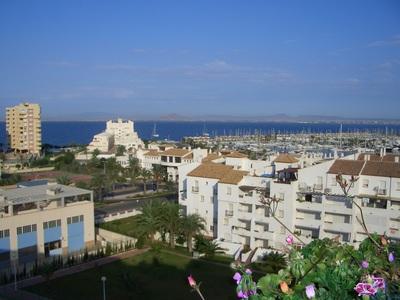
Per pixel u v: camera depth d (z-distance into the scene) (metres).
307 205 60.19
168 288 51.59
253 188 64.56
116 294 50.22
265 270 55.25
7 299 48.66
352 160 62.22
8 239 60.69
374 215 56.06
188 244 66.62
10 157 191.00
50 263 58.53
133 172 126.19
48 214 65.06
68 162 167.38
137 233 68.75
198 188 73.06
